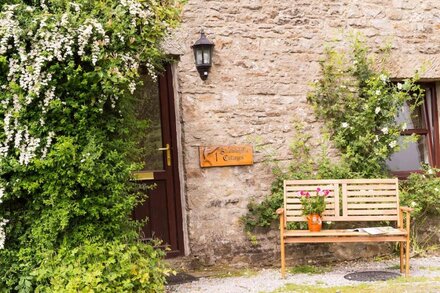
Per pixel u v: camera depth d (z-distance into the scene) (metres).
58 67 4.29
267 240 6.43
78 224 4.53
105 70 4.38
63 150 4.29
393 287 5.04
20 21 4.29
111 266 4.41
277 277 5.76
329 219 6.00
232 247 6.34
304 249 6.48
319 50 6.86
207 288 5.29
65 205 4.39
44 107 4.34
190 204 6.24
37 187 4.37
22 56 4.22
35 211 4.49
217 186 6.35
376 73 7.01
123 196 4.71
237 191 6.41
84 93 4.43
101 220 4.60
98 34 4.35
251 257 6.37
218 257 6.29
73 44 4.33
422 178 7.00
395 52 7.13
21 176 4.36
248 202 6.43
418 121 7.52
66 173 4.38
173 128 6.40
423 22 7.29
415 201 6.78
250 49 6.58
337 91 6.82
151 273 4.65
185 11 6.31
